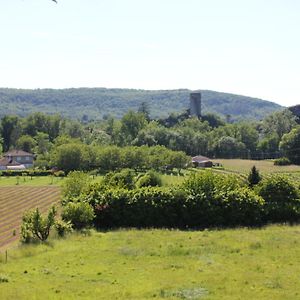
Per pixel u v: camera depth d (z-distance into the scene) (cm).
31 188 10544
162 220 5194
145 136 19638
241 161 17300
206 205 5166
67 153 14262
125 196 5225
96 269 3086
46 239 4178
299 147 15962
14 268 3122
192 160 16825
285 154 16212
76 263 3262
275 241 4006
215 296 2466
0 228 5584
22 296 2448
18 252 3600
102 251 3659
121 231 4794
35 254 3591
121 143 19875
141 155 14125
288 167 14425
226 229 4878
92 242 4059
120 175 7069
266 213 5225
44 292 2534
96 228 5050
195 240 4134
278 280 2783
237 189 5325
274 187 5362
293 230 4684
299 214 5244
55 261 3328
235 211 5162
